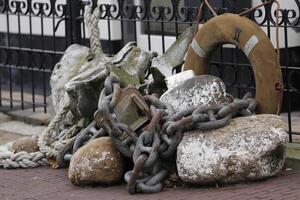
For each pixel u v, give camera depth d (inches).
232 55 362.0
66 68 346.0
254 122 272.4
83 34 382.6
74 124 323.6
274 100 291.0
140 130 278.2
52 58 398.9
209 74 315.6
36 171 311.7
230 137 267.0
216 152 265.3
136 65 319.9
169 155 273.3
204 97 283.0
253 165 265.1
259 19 341.1
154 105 282.4
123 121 278.1
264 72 290.5
